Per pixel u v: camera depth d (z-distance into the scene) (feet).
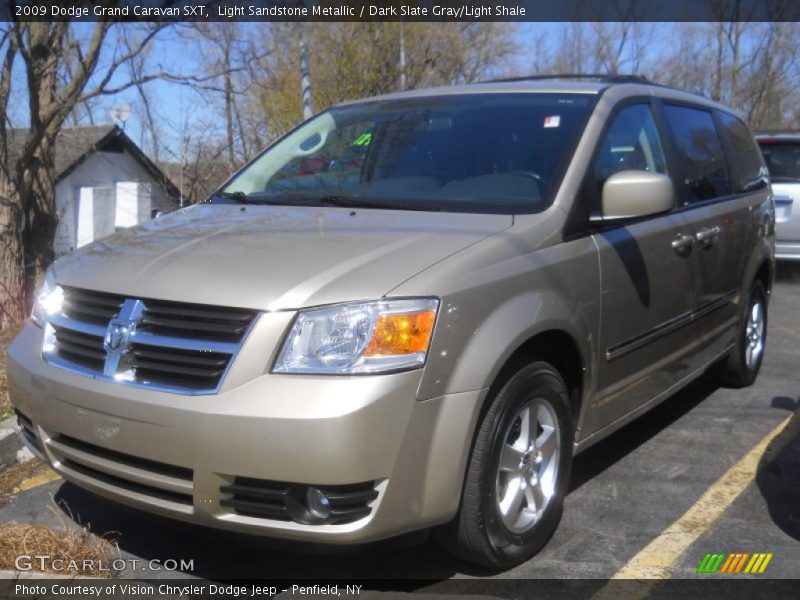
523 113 14.14
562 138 13.35
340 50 51.85
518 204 12.38
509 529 11.17
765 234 19.90
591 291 12.30
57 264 12.39
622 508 13.55
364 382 9.41
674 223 15.01
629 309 13.34
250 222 12.39
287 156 15.56
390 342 9.62
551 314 11.25
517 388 10.87
